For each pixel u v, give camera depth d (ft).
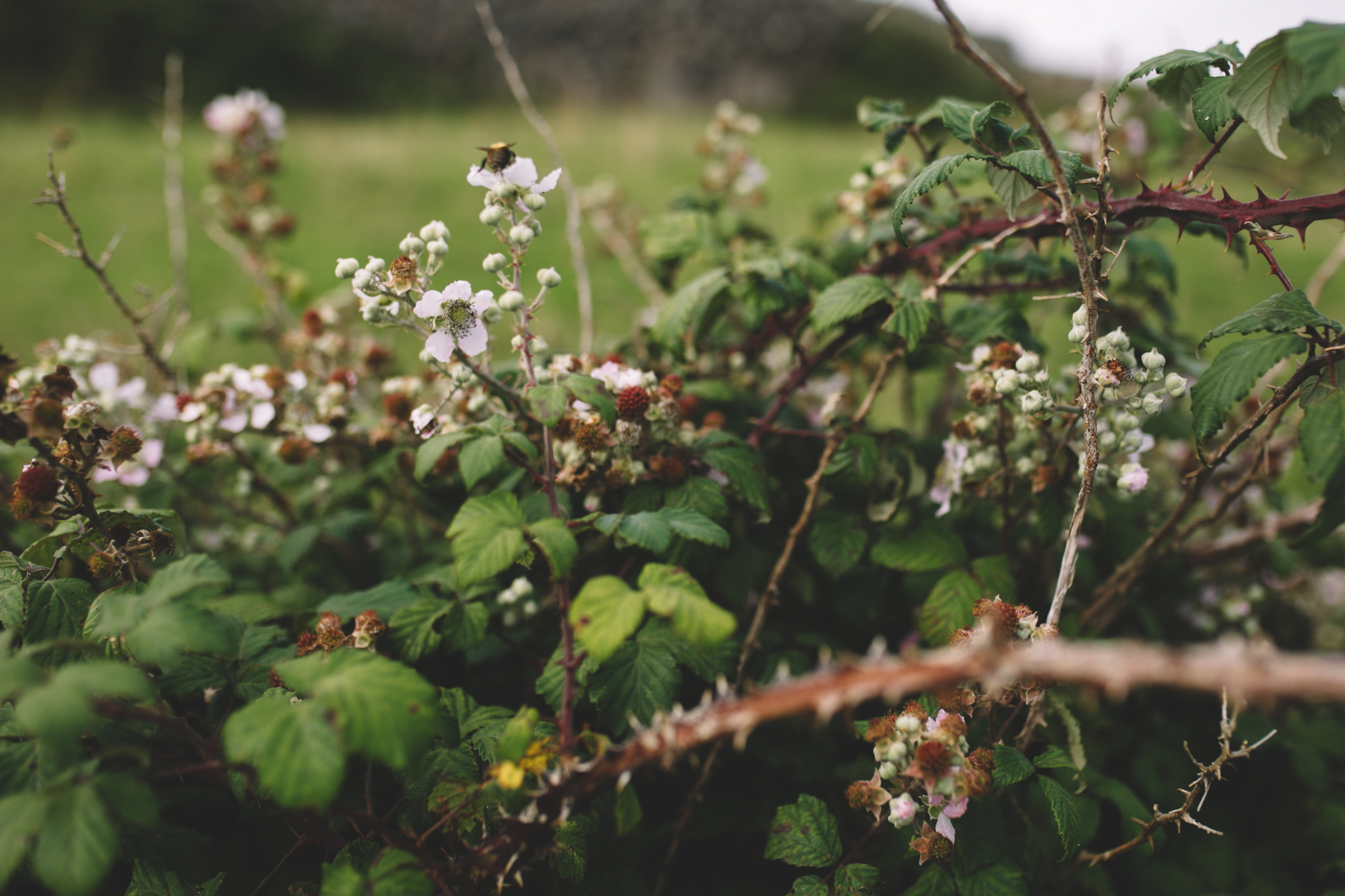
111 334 2.19
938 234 1.73
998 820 1.31
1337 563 2.08
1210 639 1.93
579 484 1.44
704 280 1.61
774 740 1.49
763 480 1.46
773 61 15.52
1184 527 1.68
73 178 6.03
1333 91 1.04
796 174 6.70
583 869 1.23
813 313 1.50
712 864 1.49
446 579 1.49
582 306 1.80
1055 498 1.53
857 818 1.45
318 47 13.35
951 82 14.66
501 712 1.32
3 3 11.76
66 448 1.33
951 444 1.54
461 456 1.23
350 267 1.25
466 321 1.29
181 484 1.78
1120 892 1.55
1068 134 2.23
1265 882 1.55
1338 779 1.75
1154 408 1.30
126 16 12.31
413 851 1.13
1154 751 1.65
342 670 1.07
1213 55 1.27
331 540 1.76
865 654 1.75
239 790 1.20
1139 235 1.67
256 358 3.22
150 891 1.21
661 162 7.14
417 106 13.32
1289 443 1.85
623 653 1.33
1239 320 1.23
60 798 1.01
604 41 15.23
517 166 1.28
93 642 1.22
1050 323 3.43
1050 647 0.94
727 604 1.64
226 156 2.37
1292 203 1.24
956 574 1.47
